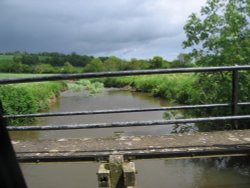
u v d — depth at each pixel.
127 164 4.01
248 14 13.37
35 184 8.51
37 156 4.12
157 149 4.22
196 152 4.12
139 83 45.16
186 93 20.94
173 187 8.15
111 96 38.25
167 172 9.12
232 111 4.93
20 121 17.70
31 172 9.24
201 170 9.25
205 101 12.81
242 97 11.66
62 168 9.52
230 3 13.48
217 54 13.48
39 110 24.11
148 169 9.42
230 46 13.03
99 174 3.91
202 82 13.23
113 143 4.58
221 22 13.52
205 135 4.88
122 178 3.97
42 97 26.73
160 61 85.06
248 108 11.61
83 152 4.22
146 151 4.16
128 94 40.41
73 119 19.25
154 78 39.41
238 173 8.94
